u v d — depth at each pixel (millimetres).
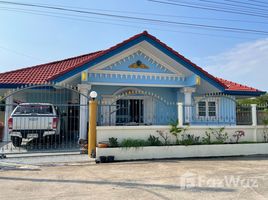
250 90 15883
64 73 11000
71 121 12781
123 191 5562
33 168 7902
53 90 13523
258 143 11359
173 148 10133
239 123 12500
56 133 10719
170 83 13164
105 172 7410
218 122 14398
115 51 11648
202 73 12758
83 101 11406
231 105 15328
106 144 9438
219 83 12977
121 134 9992
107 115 13469
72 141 12344
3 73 13570
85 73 11281
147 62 12820
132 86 14016
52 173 7270
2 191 5551
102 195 5285
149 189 5711
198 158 10188
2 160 8844
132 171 7559
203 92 14984
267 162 9328
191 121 13078
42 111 11117
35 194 5344
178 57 12438
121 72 12375
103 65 12094
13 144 10445
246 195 5344
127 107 14242
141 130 10250
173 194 5367
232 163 9055
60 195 5281
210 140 11055
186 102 13219
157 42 12094
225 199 5090
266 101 28625
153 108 14070
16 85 11859
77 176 6902
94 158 9297
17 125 10195
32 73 13781
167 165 8547
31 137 10281
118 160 9375
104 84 12234
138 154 9664
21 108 10992
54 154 9766
